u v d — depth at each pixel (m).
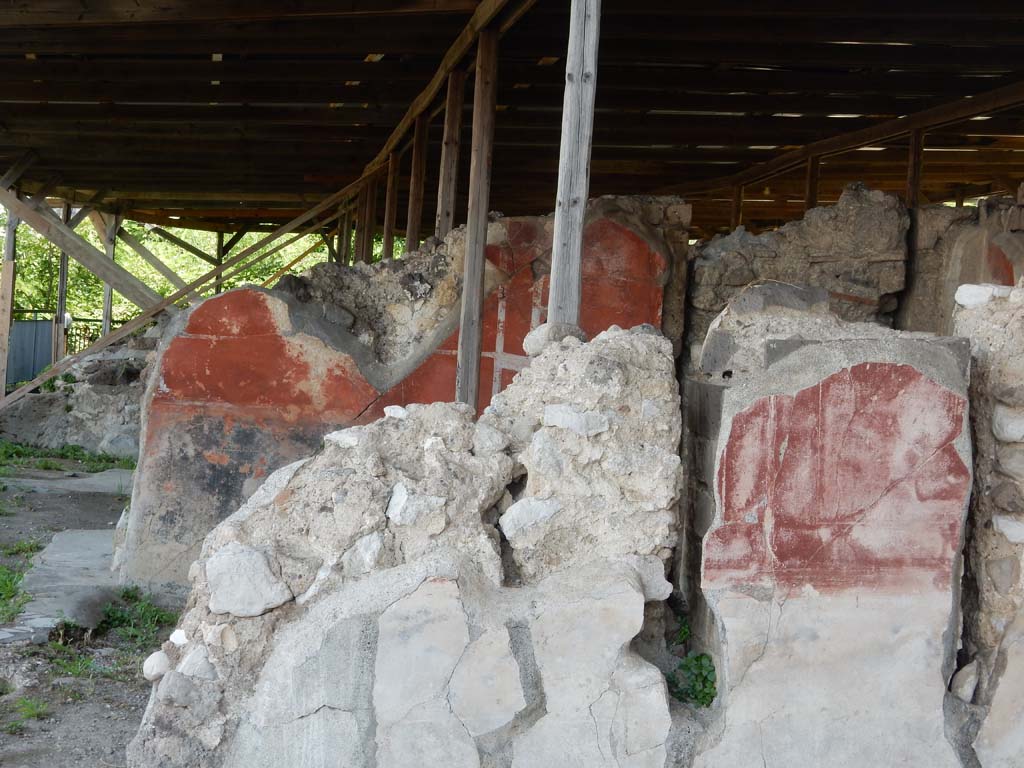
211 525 6.01
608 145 11.09
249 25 7.75
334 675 3.03
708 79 8.84
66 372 13.90
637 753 3.05
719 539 3.11
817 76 8.84
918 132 9.40
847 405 3.12
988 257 6.38
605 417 3.25
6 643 4.54
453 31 7.70
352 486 3.20
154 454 6.01
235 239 19.81
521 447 3.37
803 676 3.12
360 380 6.26
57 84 9.55
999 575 3.26
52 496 8.96
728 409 3.12
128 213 18.61
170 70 8.87
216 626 3.10
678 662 3.33
